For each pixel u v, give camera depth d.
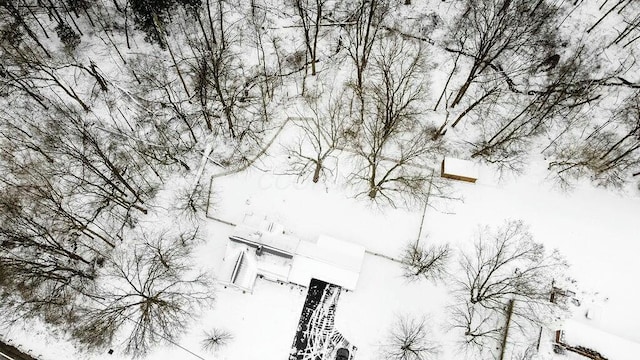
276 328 53.88
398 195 57.66
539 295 53.56
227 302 54.50
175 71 63.53
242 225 55.88
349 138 59.62
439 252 55.72
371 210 57.56
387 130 54.66
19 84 61.69
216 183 59.25
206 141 61.28
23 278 55.44
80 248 57.00
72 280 55.66
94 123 61.34
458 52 62.78
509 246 55.69
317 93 61.94
